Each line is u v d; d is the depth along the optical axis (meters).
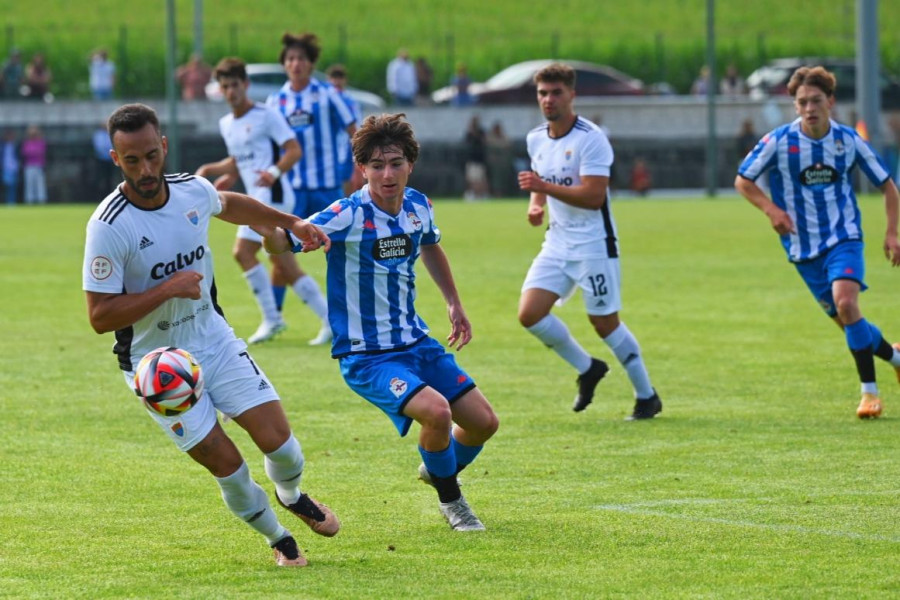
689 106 132.25
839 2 190.00
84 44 146.38
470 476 21.55
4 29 151.38
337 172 40.03
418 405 17.70
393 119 18.14
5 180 114.94
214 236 77.38
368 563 16.56
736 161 132.75
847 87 137.38
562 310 43.94
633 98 139.75
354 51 150.75
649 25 179.00
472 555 16.86
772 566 16.12
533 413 27.17
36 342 36.72
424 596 15.08
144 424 25.91
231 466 15.95
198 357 16.44
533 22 176.38
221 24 163.75
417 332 18.69
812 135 27.00
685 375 31.39
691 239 70.19
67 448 23.72
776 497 19.81
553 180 27.20
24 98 124.44
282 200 38.16
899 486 20.42
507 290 48.66
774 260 58.72
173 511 19.36
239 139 38.00
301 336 38.50
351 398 28.70
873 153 27.09
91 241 15.68
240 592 15.32
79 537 17.92
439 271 19.41
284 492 17.02
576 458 22.86
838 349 34.94
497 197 123.38
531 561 16.53
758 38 161.75
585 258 26.48
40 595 15.27
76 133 117.44
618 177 131.00
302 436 24.80
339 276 18.45
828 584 15.35
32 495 20.30
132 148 15.19
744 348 35.25
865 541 17.27
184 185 16.31
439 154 124.88
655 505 19.44
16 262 59.66
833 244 27.17
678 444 23.94
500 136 122.69
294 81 39.78
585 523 18.41
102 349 35.53
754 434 24.72
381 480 21.34
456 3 181.12
